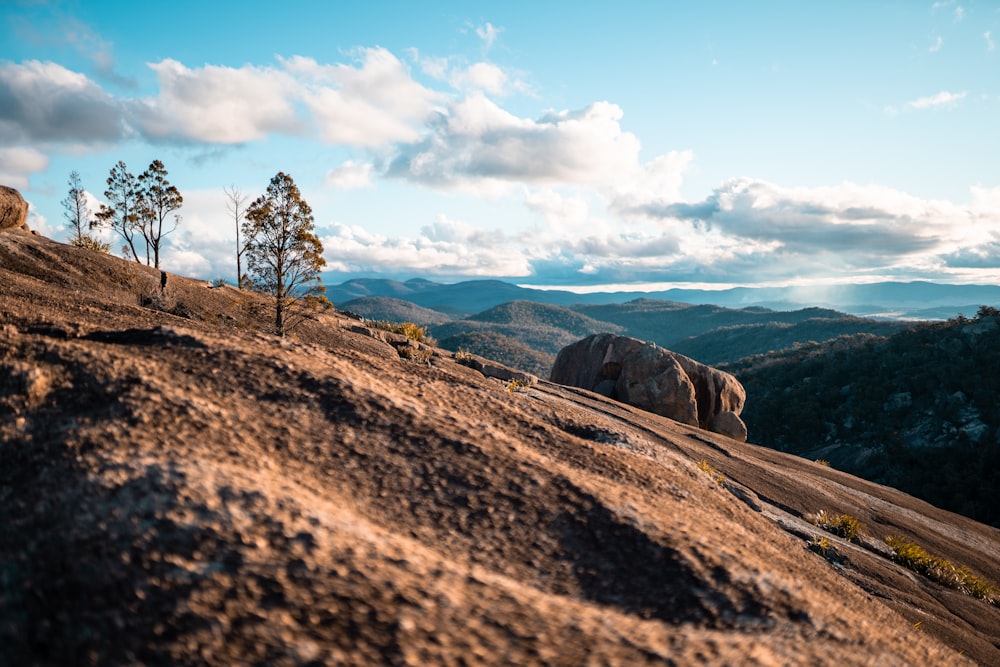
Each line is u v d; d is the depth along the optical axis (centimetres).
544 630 485
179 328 965
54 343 768
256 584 458
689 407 4347
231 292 4066
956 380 14500
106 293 3119
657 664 468
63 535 479
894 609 1255
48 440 596
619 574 645
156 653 401
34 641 406
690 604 615
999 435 12719
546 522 707
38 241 3259
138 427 632
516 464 812
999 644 1298
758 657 526
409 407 891
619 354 4738
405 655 421
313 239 3275
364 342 3822
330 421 800
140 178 4762
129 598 434
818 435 15700
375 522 628
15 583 440
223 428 693
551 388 3559
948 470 12062
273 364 895
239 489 552
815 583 882
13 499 519
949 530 2520
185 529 492
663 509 863
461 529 663
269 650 409
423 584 504
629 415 3006
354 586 476
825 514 2000
